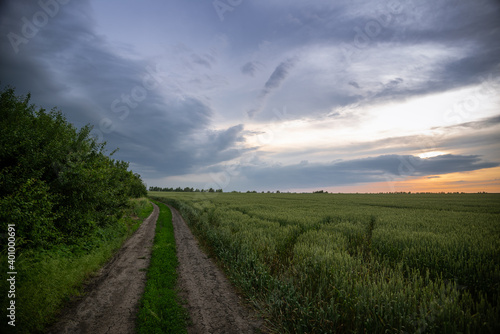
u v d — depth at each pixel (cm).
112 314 489
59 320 458
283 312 471
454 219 1451
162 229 1589
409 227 1141
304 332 400
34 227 686
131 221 1741
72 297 560
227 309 527
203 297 588
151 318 466
